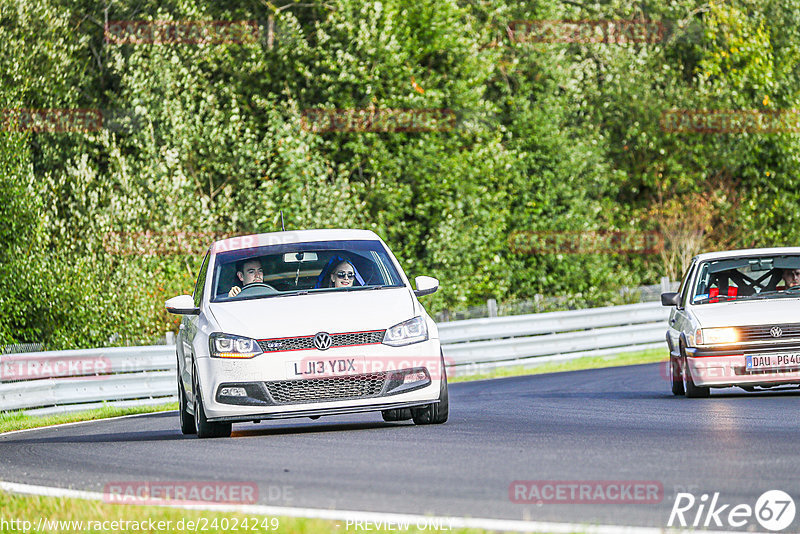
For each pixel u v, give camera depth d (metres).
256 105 117.38
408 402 37.28
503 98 133.38
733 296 52.00
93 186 101.12
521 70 134.12
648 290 104.81
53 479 30.00
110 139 108.38
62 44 104.44
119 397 67.56
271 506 24.03
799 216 145.00
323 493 25.48
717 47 144.62
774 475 26.28
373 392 37.00
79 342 85.44
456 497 24.41
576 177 132.88
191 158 108.44
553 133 130.00
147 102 106.94
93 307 86.06
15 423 56.78
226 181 111.44
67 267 86.31
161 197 101.44
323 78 114.38
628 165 143.38
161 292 91.94
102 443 40.06
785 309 49.06
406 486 26.03
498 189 127.12
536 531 20.41
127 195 99.94
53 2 106.88
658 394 53.97
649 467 27.72
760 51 142.75
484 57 123.56
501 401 53.34
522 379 75.19
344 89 116.62
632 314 98.75
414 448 32.72
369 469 28.89
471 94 119.75
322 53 114.56
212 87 114.56
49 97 103.19
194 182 110.19
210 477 28.70
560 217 129.50
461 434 36.00
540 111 130.75
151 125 106.31
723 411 41.97
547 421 40.38
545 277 128.88
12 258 83.56
